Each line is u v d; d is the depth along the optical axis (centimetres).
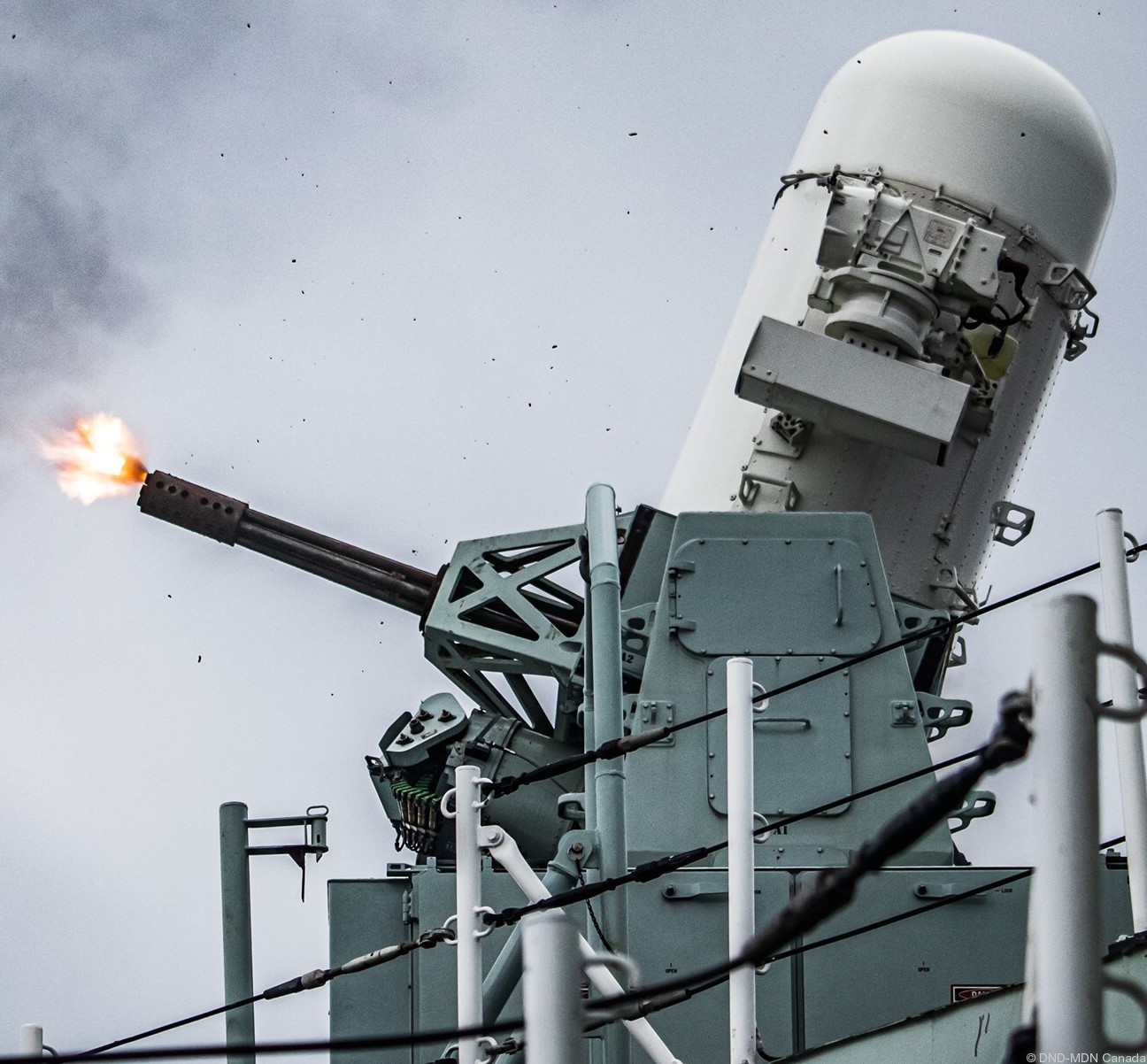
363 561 4884
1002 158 4650
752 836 2869
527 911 3023
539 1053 1377
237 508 4975
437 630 4541
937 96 4684
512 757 4469
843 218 4384
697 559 4094
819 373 4238
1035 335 4694
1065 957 1272
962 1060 2480
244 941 4062
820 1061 2630
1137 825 2816
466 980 3044
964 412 4416
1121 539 2933
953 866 3947
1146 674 1317
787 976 3762
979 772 1308
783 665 4034
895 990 3753
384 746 4534
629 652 4138
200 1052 1602
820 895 1301
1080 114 4769
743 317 4797
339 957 3969
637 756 3984
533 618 4503
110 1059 1611
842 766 3981
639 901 3806
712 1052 3741
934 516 4497
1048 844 1285
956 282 4331
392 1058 3919
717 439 4672
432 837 4312
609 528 3766
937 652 4406
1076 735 1289
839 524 4112
